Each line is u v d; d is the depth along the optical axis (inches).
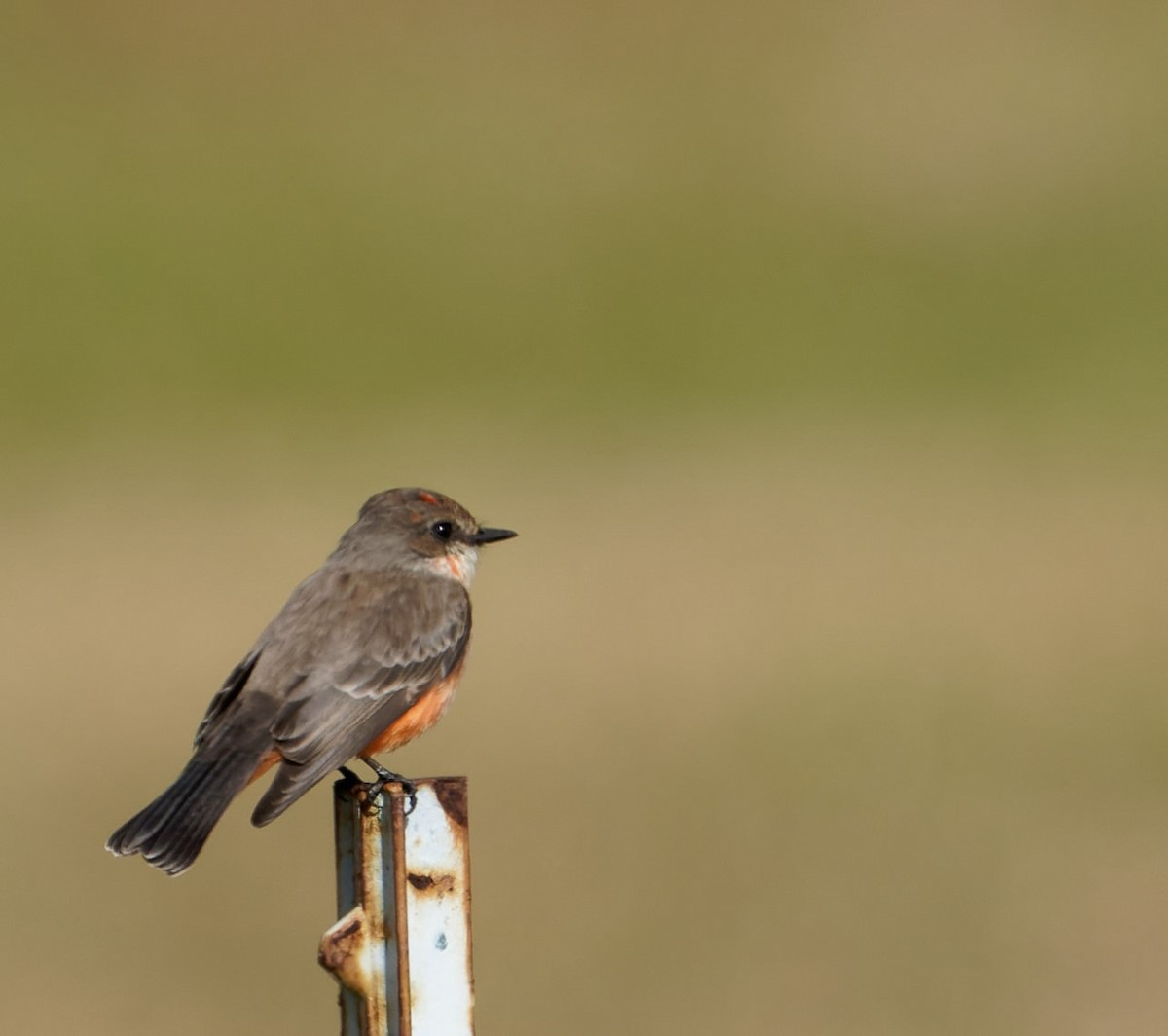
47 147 1811.0
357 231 1686.8
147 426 1224.8
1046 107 1911.9
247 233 1668.3
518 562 881.5
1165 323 1438.2
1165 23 2065.7
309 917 575.5
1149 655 767.7
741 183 1802.4
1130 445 1117.1
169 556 901.8
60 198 1704.0
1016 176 1782.7
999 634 797.9
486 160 1852.9
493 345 1462.8
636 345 1450.5
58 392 1315.2
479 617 808.9
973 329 1459.2
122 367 1379.2
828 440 1149.1
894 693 733.3
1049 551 895.7
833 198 1766.7
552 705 719.7
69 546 922.1
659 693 729.0
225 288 1549.0
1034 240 1641.2
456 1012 238.5
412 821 238.2
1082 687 733.3
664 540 920.3
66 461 1126.4
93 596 839.1
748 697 724.0
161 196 1731.1
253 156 1830.7
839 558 894.4
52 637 788.0
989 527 945.5
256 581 855.7
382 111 1946.4
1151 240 1620.3
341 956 236.8
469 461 1106.1
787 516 964.0
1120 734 698.2
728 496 1002.7
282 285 1565.0
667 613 816.9
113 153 1806.1
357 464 1100.5
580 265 1628.9
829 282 1582.2
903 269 1603.1
